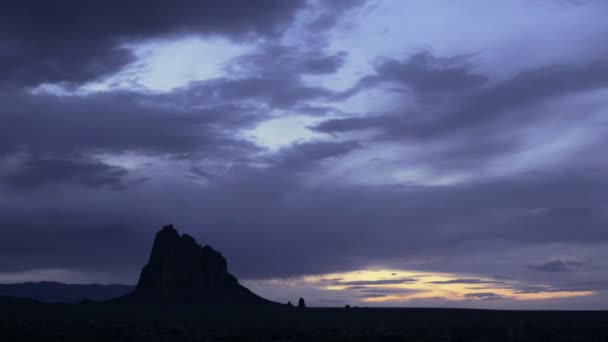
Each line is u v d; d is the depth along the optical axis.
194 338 58.72
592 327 79.62
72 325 74.69
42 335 58.31
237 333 65.38
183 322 91.88
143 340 56.31
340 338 59.84
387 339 59.56
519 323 92.19
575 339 58.81
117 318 104.12
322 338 59.88
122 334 61.16
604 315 142.50
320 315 149.00
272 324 87.19
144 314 130.25
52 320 87.38
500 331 72.00
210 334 64.19
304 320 111.06
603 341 57.44
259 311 174.62
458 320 111.81
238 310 179.38
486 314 157.12
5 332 60.53
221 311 168.50
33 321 82.25
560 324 88.56
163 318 108.19
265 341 57.09
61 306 176.00
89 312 135.00
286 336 61.50
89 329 67.69
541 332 69.00
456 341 57.84
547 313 165.50
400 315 153.00
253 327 77.75
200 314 138.00
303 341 57.44
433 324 92.56
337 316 141.88
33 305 177.25
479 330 74.88
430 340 58.38
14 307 157.25
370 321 108.38
